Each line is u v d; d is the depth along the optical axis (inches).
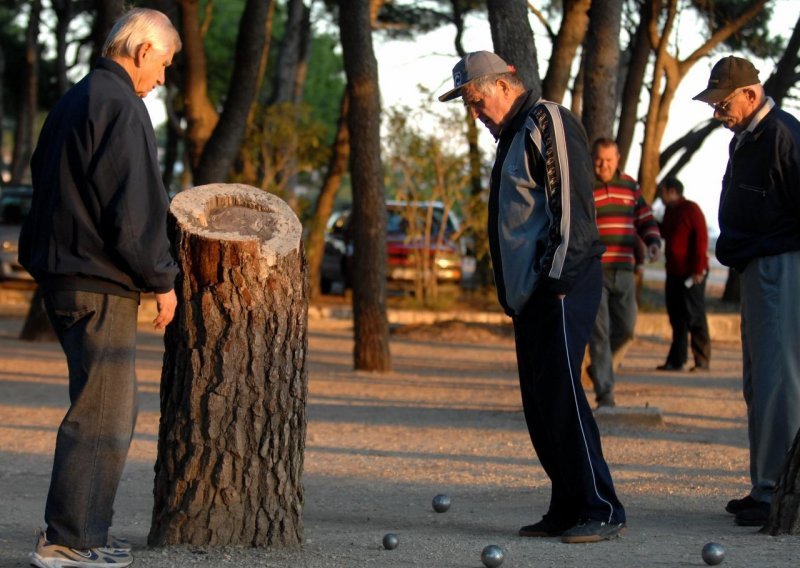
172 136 1218.0
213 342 188.2
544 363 206.4
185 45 615.2
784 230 223.6
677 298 572.4
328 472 302.8
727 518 236.8
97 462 176.1
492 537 214.8
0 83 1349.7
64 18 1061.8
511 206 207.2
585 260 207.2
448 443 353.7
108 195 170.7
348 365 593.6
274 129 823.7
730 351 722.8
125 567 178.4
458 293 897.5
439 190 852.6
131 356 178.2
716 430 383.2
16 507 249.1
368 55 530.9
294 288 190.7
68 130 172.6
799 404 223.8
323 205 880.3
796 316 223.3
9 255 888.3
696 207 566.9
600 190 385.7
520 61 395.5
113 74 176.2
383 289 557.3
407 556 193.8
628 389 492.4
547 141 202.4
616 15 459.8
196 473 190.5
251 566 181.3
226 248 185.3
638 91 705.0
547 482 291.0
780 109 228.4
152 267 171.5
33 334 652.7
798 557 186.9
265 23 572.7
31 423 383.6
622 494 268.5
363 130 539.2
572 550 197.9
